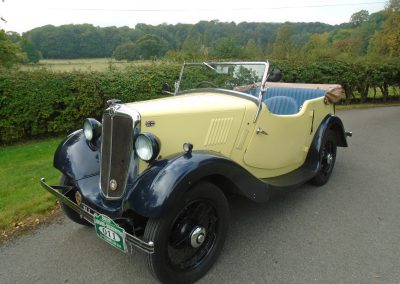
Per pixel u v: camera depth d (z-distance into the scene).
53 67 8.95
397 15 29.52
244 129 3.51
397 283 2.81
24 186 4.97
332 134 4.98
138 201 2.48
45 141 8.27
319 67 13.73
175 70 9.70
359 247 3.34
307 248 3.32
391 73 15.55
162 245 2.54
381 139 7.97
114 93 8.90
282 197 4.52
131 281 2.87
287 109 4.68
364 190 4.78
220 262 3.10
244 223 3.81
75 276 2.93
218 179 3.08
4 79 7.64
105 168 2.97
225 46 14.33
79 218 3.57
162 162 2.67
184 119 3.08
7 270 3.03
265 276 2.91
